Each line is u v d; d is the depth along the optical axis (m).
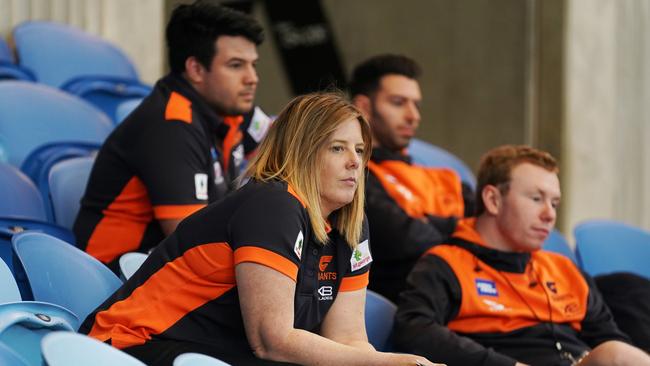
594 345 10.87
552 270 10.92
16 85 12.20
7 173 10.20
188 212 9.98
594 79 20.91
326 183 7.76
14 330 6.79
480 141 24.36
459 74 24.80
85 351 5.53
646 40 21.52
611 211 20.98
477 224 10.78
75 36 15.20
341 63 26.70
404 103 13.14
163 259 7.64
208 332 7.54
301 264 7.74
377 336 9.96
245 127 12.24
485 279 10.41
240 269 7.33
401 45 25.78
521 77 23.81
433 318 9.89
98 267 8.14
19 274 7.80
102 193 10.32
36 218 10.20
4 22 15.37
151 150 10.07
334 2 26.84
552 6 20.83
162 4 17.72
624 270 13.63
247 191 7.59
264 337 7.29
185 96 10.58
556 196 10.57
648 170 21.42
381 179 12.66
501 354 9.73
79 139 12.45
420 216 12.69
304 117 7.81
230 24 10.77
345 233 8.07
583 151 20.77
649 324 11.48
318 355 7.26
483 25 24.48
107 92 14.73
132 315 7.50
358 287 8.32
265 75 27.77
